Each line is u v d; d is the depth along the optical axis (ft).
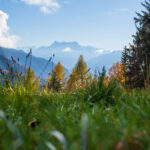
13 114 8.36
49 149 4.84
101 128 4.93
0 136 4.88
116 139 4.37
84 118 3.76
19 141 3.64
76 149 3.84
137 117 6.18
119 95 10.54
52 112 7.50
